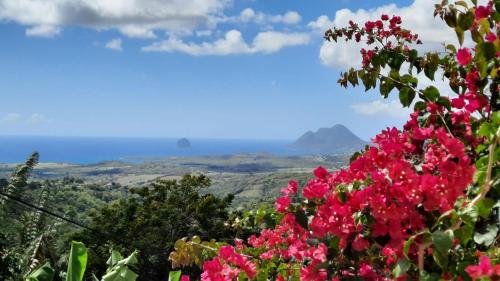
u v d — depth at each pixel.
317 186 2.98
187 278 4.16
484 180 2.61
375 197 2.50
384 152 2.95
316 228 2.82
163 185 35.78
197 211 32.66
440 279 2.37
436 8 3.42
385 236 2.62
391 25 5.05
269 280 4.32
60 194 56.38
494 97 3.59
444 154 2.77
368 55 4.95
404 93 4.11
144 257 30.34
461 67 4.21
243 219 5.13
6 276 15.27
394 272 2.39
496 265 2.11
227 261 3.85
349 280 2.88
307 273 3.04
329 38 5.19
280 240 4.43
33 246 15.69
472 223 2.27
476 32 3.31
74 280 4.40
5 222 18.22
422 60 4.59
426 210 2.50
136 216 33.28
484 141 3.40
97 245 27.83
